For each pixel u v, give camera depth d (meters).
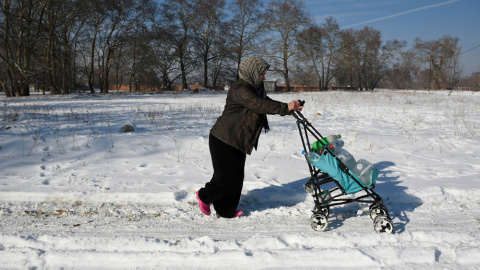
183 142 7.39
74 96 29.98
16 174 5.21
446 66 76.38
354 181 3.59
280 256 2.80
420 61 72.06
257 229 3.64
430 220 3.77
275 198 4.43
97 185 4.71
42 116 11.16
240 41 50.31
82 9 34.88
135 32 41.28
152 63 46.38
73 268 2.78
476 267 2.67
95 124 9.49
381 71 78.00
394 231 3.53
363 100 22.59
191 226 3.73
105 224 3.76
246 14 49.44
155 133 8.27
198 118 11.37
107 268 2.77
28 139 7.18
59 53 34.62
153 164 5.84
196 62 50.41
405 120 11.33
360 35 65.94
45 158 6.10
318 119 11.32
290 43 49.03
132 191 4.45
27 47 30.42
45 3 31.11
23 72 29.95
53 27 32.66
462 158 6.26
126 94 36.50
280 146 7.15
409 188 4.54
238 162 3.77
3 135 7.46
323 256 2.80
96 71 53.94
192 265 2.76
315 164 3.65
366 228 3.64
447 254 2.85
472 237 3.17
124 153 6.54
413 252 2.81
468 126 9.90
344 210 4.12
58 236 3.22
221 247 3.06
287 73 50.38
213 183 3.87
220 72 53.91
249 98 3.49
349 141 7.64
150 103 20.17
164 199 4.34
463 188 4.47
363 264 2.73
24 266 2.79
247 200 4.46
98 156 6.29
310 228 3.66
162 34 44.62
